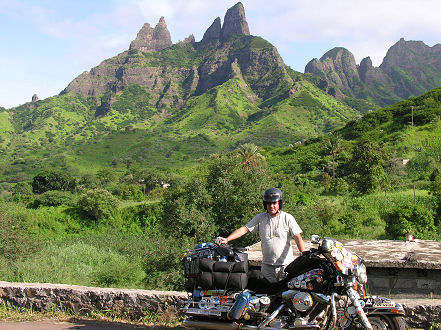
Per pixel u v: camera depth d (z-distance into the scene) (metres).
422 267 8.50
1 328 5.69
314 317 4.46
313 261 4.55
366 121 109.88
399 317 4.43
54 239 50.47
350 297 4.34
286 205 25.59
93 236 51.81
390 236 31.28
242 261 4.72
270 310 4.62
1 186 155.38
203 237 22.91
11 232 23.09
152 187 112.00
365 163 55.84
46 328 5.67
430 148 80.12
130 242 41.66
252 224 5.31
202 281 4.64
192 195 24.62
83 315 6.28
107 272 19.00
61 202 78.50
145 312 6.07
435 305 5.21
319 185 65.31
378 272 9.14
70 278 17.33
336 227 35.41
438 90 117.25
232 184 25.05
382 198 44.19
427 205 39.84
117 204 56.22
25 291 6.54
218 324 4.54
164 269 20.52
